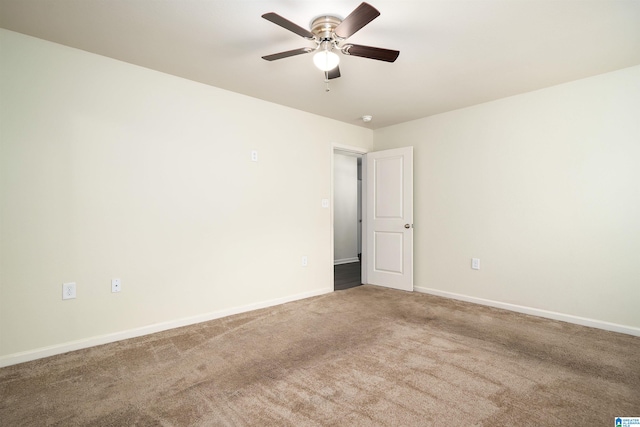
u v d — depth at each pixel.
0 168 2.13
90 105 2.47
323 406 1.70
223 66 2.69
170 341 2.57
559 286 3.08
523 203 3.30
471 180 3.70
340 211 6.92
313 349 2.41
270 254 3.56
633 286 2.70
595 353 2.34
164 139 2.83
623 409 1.67
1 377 1.99
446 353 2.34
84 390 1.85
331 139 4.21
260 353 2.35
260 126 3.48
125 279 2.62
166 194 2.83
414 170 4.25
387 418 1.60
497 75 2.85
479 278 3.63
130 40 2.29
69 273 2.38
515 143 3.35
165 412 1.65
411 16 1.97
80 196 2.42
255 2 1.85
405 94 3.32
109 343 2.52
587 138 2.92
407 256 4.19
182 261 2.92
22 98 2.21
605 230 2.84
